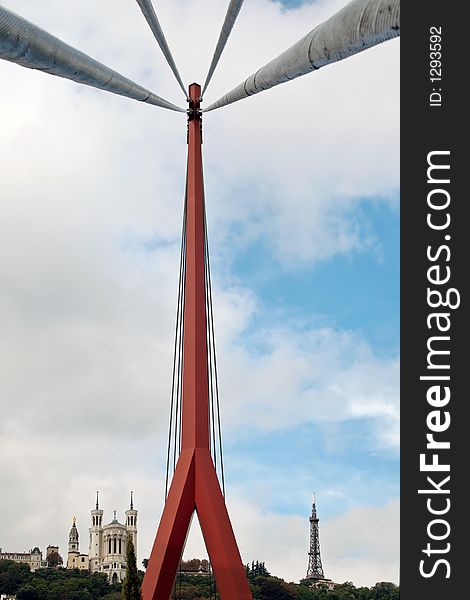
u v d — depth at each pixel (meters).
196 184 38.44
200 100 40.22
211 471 32.78
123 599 31.28
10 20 10.12
